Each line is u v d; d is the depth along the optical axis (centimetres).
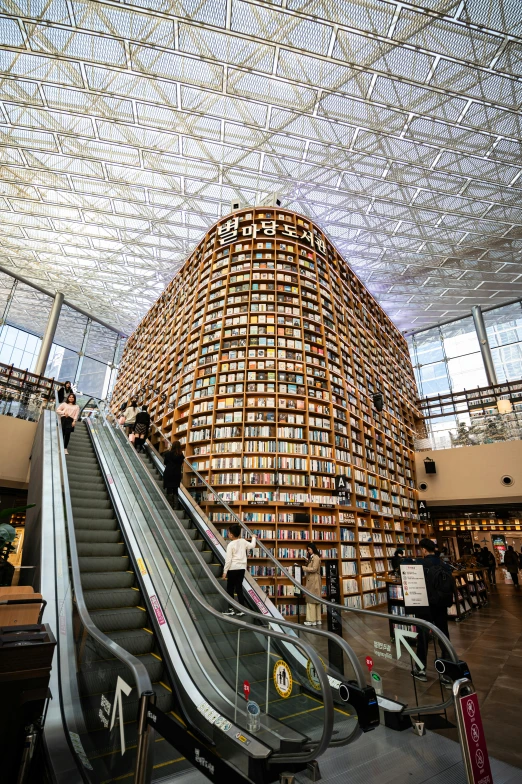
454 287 1592
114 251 1507
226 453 732
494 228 1224
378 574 822
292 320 875
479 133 888
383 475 1041
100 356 2109
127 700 185
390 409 1250
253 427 757
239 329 860
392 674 321
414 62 749
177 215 1284
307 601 589
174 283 1326
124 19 712
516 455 1191
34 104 894
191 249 1458
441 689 289
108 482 615
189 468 766
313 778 221
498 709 316
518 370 1638
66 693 271
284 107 854
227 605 393
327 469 777
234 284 916
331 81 791
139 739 159
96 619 334
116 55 775
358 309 1219
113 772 188
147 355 1352
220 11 684
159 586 394
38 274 1680
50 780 208
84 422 992
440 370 1905
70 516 398
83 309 2008
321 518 724
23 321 1777
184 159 1045
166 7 683
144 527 481
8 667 206
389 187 1088
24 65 810
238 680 275
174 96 855
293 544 703
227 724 253
